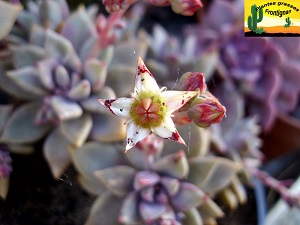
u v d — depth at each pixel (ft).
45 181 0.34
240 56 0.44
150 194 0.31
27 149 0.32
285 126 0.45
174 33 0.48
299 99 0.49
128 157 0.32
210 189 0.33
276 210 0.43
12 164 0.33
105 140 0.31
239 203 0.38
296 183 0.42
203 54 0.38
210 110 0.25
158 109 0.24
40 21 0.34
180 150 0.32
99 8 0.40
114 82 0.33
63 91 0.31
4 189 0.30
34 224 0.33
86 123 0.31
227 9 0.44
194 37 0.44
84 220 0.34
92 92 0.32
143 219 0.32
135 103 0.24
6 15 0.27
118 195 0.32
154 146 0.31
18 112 0.31
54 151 0.31
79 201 0.34
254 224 0.38
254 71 0.43
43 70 0.30
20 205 0.33
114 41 0.34
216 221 0.37
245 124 0.39
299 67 0.44
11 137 0.30
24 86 0.30
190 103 0.25
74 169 0.35
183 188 0.32
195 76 0.25
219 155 0.38
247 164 0.38
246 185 0.40
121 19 0.35
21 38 0.34
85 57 0.33
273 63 0.44
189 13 0.28
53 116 0.31
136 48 0.34
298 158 0.49
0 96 0.34
